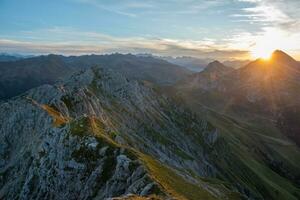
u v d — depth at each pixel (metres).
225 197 117.81
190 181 105.12
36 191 104.12
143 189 76.44
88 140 101.81
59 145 107.31
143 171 83.75
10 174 130.12
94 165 94.69
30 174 110.25
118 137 120.19
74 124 112.44
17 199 113.06
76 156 99.44
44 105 163.62
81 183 93.62
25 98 173.25
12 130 160.50
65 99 178.62
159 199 68.81
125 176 86.12
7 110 173.38
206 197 87.81
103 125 126.69
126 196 65.69
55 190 98.38
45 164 107.62
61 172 100.25
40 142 129.88
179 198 73.94
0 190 125.44
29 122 157.50
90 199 88.12
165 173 91.12
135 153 94.44
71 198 93.38
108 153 95.44
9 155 152.25
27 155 130.50
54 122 136.88
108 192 85.56
